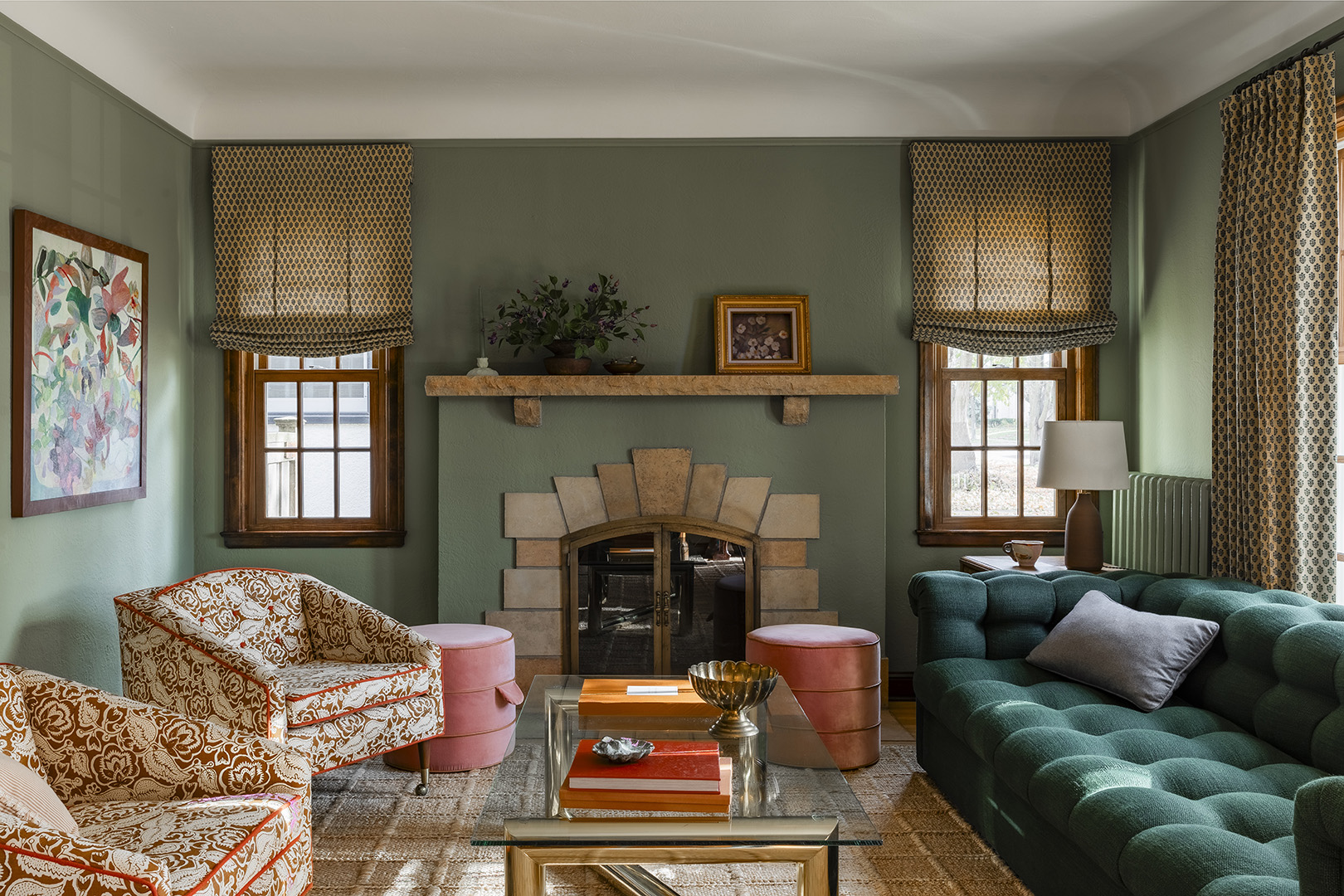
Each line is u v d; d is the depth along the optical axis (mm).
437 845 2900
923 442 4641
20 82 3246
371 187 4543
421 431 4617
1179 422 4207
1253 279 3438
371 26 3781
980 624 3385
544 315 4406
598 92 4520
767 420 4492
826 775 2250
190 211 4551
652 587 4492
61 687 2293
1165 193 4316
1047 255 4590
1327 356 3186
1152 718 2730
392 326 4535
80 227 3615
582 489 4465
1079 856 2242
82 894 1584
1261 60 3650
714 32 3869
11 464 3176
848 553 4504
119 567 3902
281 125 4566
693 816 2012
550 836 1911
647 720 2691
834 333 4625
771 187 4621
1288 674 2518
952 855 2818
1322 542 3211
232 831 1942
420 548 4625
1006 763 2559
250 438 4680
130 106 3984
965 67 4254
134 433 3955
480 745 3596
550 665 4457
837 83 4438
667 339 4617
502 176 4605
